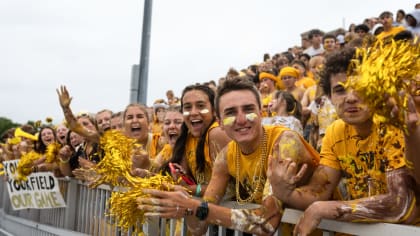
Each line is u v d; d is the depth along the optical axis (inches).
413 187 78.3
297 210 89.1
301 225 81.9
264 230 90.3
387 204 77.9
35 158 235.1
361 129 86.7
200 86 133.1
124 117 179.6
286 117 167.0
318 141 191.3
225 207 100.3
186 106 132.3
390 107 69.4
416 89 74.2
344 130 91.6
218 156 113.3
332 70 87.4
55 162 222.1
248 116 101.3
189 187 125.0
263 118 188.9
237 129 102.1
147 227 134.2
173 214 93.9
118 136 124.4
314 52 327.3
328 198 92.6
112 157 120.0
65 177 215.0
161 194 94.6
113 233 164.2
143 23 292.2
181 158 136.3
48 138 242.1
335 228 82.5
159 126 276.1
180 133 137.6
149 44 292.0
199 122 130.3
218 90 106.9
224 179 112.0
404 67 68.9
